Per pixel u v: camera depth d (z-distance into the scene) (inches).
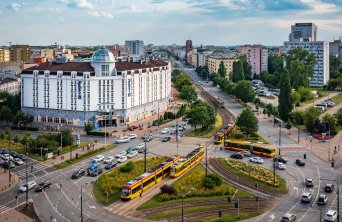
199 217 5300.2
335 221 5191.9
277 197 6003.9
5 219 5285.4
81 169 7165.4
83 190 6353.3
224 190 6146.7
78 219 5295.3
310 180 6471.5
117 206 5708.7
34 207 5703.7
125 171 7101.4
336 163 7755.9
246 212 5442.9
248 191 6240.2
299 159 7790.4
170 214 5403.5
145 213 5457.7
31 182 6491.1
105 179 6707.7
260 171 7091.5
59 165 7652.6
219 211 5477.4
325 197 5757.9
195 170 7263.8
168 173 7017.7
